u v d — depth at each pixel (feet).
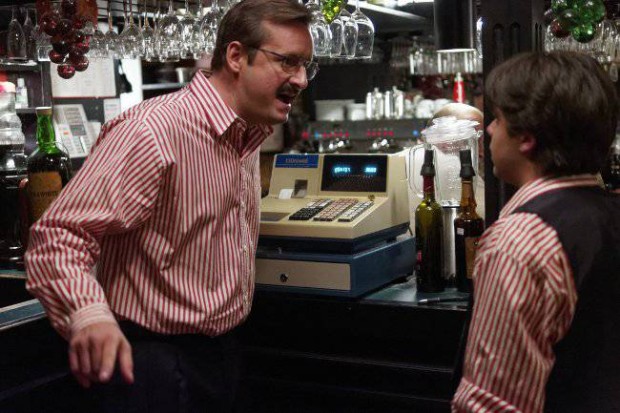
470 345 4.40
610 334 4.35
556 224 4.26
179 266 5.98
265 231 8.14
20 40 9.22
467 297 7.74
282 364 8.23
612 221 4.42
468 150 7.84
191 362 6.11
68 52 8.55
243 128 6.18
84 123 19.97
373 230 8.09
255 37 5.94
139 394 6.03
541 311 4.22
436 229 7.94
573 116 4.32
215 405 6.34
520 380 4.21
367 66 25.72
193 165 5.93
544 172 4.51
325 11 8.89
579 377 4.33
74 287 5.03
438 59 21.08
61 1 8.61
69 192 5.50
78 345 4.85
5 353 6.79
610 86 4.48
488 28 7.18
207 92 6.09
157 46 10.35
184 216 5.90
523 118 4.41
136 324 6.02
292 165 8.88
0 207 9.03
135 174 5.61
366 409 7.91
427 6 14.42
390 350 7.87
